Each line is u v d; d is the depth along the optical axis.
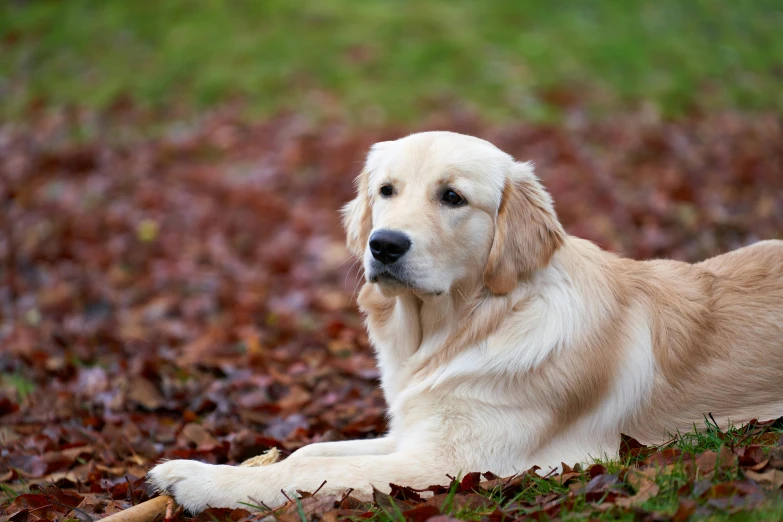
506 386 4.01
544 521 3.28
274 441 4.99
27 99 15.80
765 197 9.95
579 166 12.35
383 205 4.27
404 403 4.19
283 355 6.97
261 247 10.48
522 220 4.11
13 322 8.19
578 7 19.16
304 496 3.76
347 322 7.96
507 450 3.96
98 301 8.83
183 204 11.85
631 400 4.14
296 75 16.22
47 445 5.17
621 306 4.23
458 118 14.65
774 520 3.04
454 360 4.12
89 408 5.91
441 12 18.38
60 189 12.42
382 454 4.30
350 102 15.40
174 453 5.00
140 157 13.68
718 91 16.09
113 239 10.68
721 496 3.26
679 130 14.03
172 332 7.90
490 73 16.19
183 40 17.11
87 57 16.94
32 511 4.05
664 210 9.95
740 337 4.25
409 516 3.43
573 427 4.11
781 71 17.17
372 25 17.66
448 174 4.10
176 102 15.59
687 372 4.20
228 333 7.68
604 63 16.73
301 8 18.17
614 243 8.96
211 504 3.88
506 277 4.07
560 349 4.03
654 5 19.58
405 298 4.28
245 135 14.40
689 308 4.29
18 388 6.30
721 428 4.12
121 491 4.36
